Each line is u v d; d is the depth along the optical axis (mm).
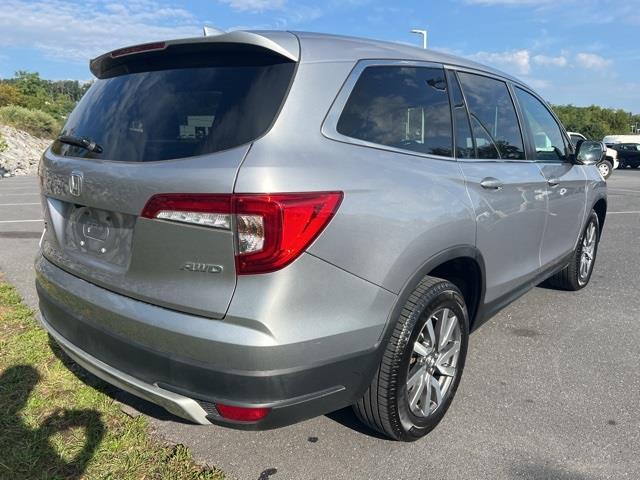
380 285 2252
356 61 2463
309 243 1990
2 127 27750
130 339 2203
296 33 2428
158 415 2963
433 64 2967
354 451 2676
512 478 2479
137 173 2141
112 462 2539
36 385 3193
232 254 1931
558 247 4340
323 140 2186
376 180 2270
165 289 2094
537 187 3646
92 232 2447
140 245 2137
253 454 2643
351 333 2172
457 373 2936
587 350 3898
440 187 2629
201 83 2287
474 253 2883
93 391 3148
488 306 3277
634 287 5465
